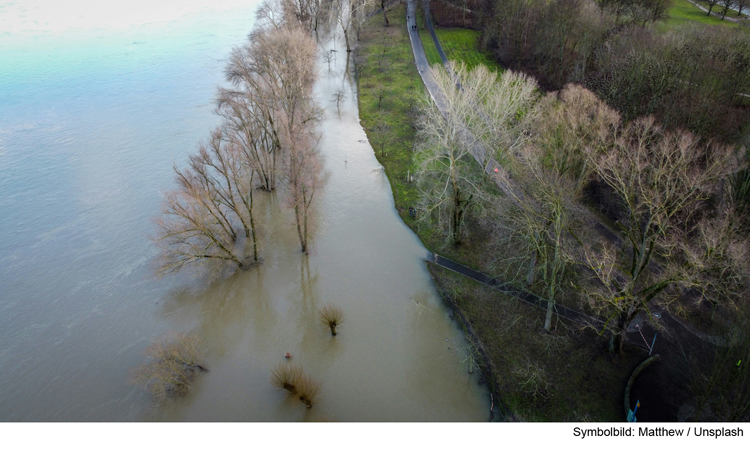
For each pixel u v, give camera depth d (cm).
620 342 4431
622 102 6397
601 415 4081
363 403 4384
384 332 5084
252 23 15162
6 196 6981
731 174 4550
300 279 5759
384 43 12562
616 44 7850
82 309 5319
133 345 4931
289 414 4284
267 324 5194
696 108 5722
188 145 8175
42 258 5944
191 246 5594
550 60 9388
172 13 16525
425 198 6788
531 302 5200
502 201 5062
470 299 5344
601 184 6250
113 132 8606
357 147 8462
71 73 11194
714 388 3816
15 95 10069
